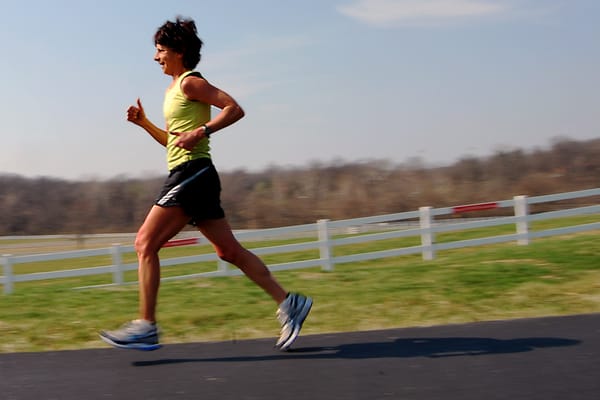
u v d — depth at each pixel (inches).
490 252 390.6
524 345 161.2
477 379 135.2
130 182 2023.9
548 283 257.9
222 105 160.4
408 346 165.3
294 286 305.0
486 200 1576.0
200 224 167.6
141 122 181.2
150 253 162.7
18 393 135.9
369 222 410.9
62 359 162.7
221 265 382.9
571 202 1528.1
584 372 137.2
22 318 238.4
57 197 2054.6
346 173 1745.8
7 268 381.4
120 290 332.2
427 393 127.3
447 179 1728.6
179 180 161.6
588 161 1596.9
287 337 164.6
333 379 138.6
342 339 176.6
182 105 163.0
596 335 167.9
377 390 130.1
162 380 142.3
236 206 1647.4
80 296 305.4
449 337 173.5
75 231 1870.1
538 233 441.7
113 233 1855.3
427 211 423.2
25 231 1908.2
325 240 402.0
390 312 222.1
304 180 1737.2
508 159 1665.8
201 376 144.2
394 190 1679.4
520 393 125.7
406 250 418.9
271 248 400.8
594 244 382.9
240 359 158.2
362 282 304.0
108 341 160.9
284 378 140.6
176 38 165.2
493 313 215.0
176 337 200.8
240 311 235.9
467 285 263.9
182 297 286.7
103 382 142.2
